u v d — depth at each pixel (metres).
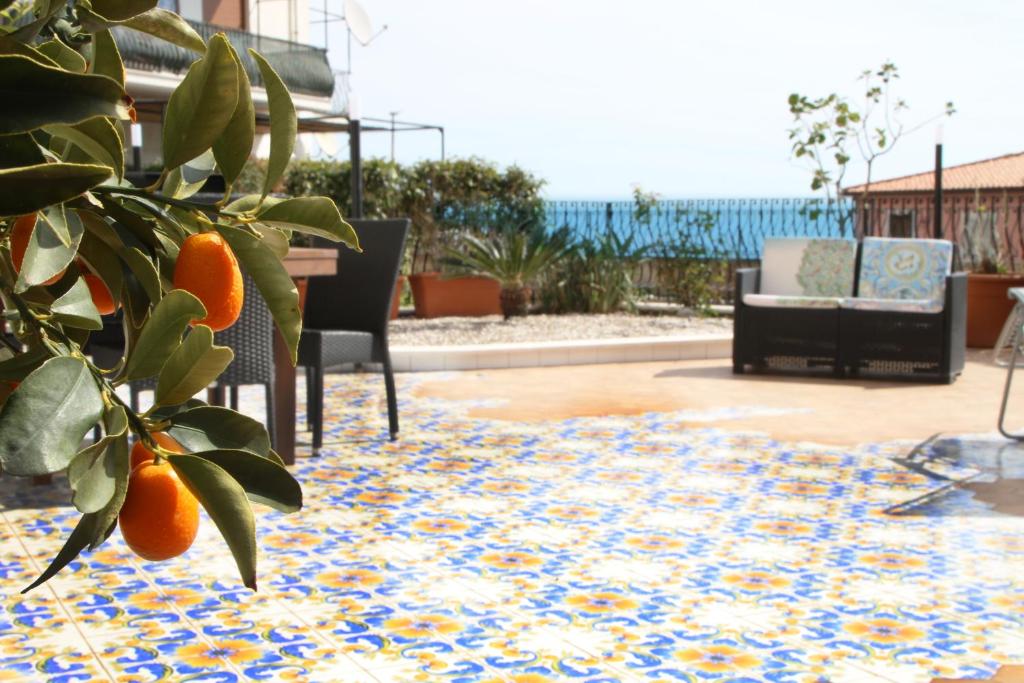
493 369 8.68
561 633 2.91
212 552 3.59
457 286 11.70
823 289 8.59
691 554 3.67
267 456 0.65
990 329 9.95
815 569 3.49
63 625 2.93
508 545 3.77
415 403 6.95
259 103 15.02
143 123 15.71
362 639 2.85
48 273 0.59
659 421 6.33
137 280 0.70
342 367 8.46
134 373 0.60
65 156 0.66
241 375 4.50
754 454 5.40
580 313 11.71
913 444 5.66
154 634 2.87
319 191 12.99
